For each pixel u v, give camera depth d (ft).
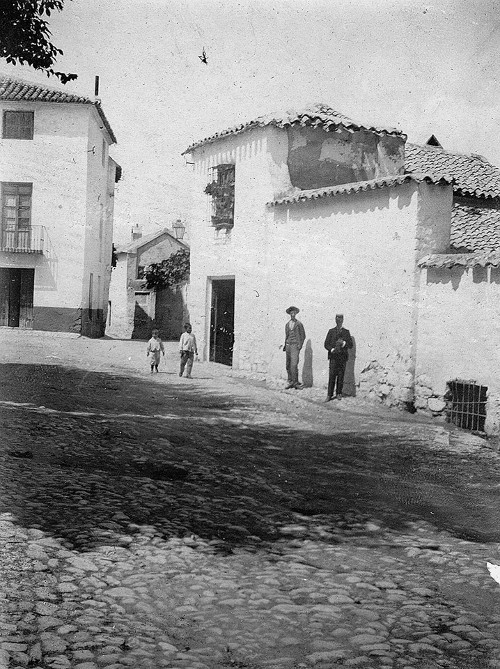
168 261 77.92
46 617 11.22
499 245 44.86
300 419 34.94
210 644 10.89
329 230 44.21
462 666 10.52
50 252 69.87
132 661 10.03
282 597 12.94
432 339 36.94
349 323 42.29
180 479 21.81
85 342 65.51
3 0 26.96
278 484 22.30
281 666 10.26
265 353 50.29
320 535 17.43
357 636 11.41
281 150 50.19
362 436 31.53
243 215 52.44
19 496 17.56
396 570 15.08
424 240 37.96
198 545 15.62
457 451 29.45
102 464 22.21
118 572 13.53
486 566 15.52
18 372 42.80
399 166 54.39
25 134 68.69
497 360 33.40
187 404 37.06
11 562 13.24
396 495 22.11
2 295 71.26
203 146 55.93
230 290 55.62
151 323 80.12
